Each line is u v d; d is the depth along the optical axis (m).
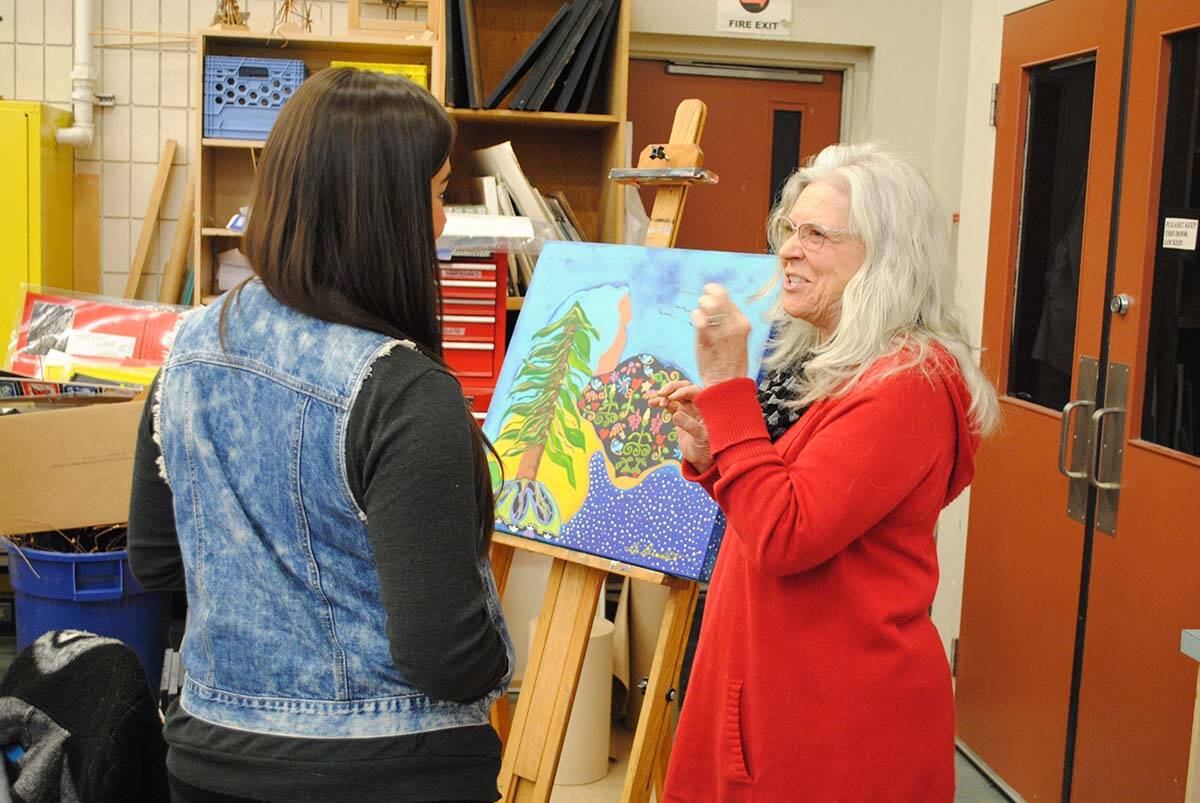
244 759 1.16
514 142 3.88
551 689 2.08
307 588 1.17
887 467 1.46
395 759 1.16
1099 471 2.57
